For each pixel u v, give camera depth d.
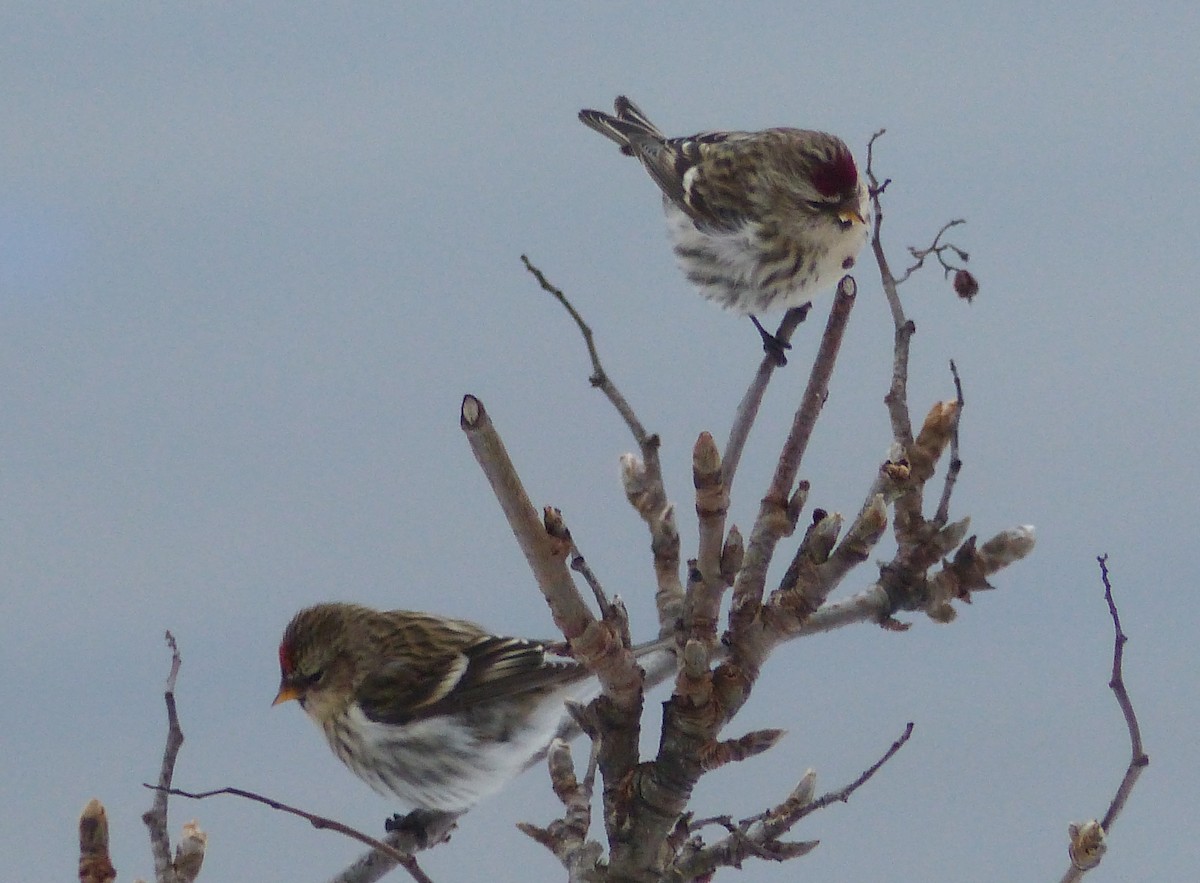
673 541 6.86
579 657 5.94
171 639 6.25
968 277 8.23
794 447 6.34
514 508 5.48
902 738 6.36
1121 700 6.21
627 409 6.91
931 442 7.92
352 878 8.06
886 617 8.04
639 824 6.19
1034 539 8.03
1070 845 6.23
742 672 6.10
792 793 6.62
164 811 6.02
